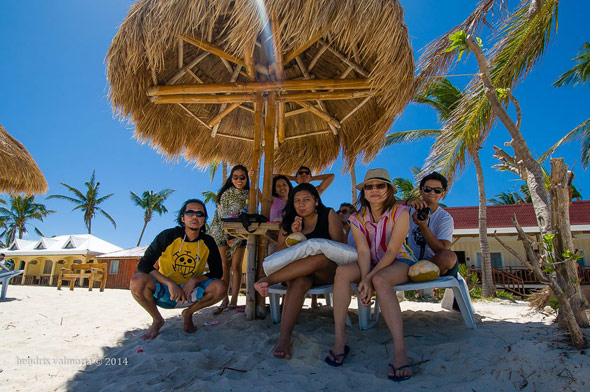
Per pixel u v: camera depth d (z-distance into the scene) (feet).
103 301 20.89
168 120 15.25
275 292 9.97
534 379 5.71
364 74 13.44
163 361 7.62
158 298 9.98
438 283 8.70
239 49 10.32
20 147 24.21
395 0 10.25
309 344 8.25
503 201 88.43
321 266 8.74
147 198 123.65
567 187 8.00
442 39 14.07
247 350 8.51
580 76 35.81
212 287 10.00
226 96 13.39
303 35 9.82
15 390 6.35
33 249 78.23
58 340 9.87
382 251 8.82
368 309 10.07
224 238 13.71
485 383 5.82
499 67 14.55
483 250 39.32
